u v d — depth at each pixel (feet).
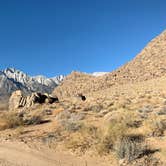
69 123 70.44
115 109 93.04
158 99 113.39
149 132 56.95
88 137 57.93
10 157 46.57
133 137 53.93
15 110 137.49
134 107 92.58
